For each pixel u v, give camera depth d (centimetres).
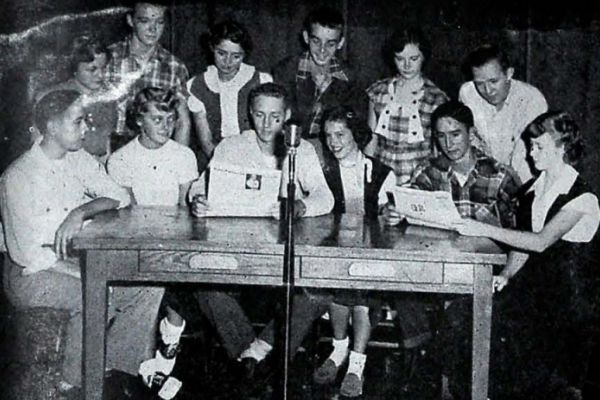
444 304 338
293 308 331
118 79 383
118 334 324
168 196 375
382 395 334
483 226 316
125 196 353
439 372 341
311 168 358
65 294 325
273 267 282
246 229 302
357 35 395
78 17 378
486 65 383
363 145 395
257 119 358
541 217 335
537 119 338
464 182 354
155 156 374
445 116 350
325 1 395
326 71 396
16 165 336
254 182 326
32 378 329
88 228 297
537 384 334
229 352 341
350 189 361
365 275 281
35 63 375
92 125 380
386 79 395
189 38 393
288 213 274
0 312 332
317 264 281
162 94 370
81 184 345
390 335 376
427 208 315
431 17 393
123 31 383
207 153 396
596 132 386
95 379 287
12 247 328
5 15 373
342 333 341
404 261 280
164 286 328
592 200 333
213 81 395
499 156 387
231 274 282
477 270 279
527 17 388
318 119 396
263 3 397
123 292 324
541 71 389
